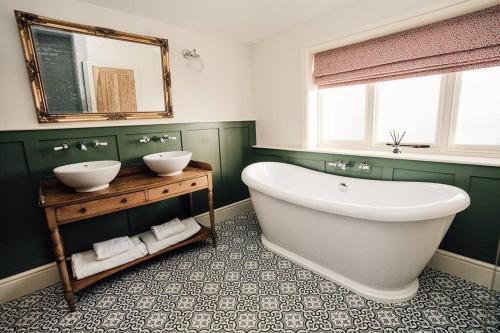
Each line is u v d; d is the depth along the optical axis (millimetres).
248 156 3016
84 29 1716
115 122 1935
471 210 1562
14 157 1552
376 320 1330
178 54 2256
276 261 1922
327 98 2518
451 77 1703
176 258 2000
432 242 1313
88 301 1556
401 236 1274
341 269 1607
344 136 2453
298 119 2590
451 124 1759
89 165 1783
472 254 1586
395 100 2051
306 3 1898
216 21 2154
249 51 2891
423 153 1916
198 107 2463
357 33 1980
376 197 1924
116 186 1647
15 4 1472
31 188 1624
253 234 2395
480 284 1560
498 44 1450
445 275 1667
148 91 2080
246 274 1771
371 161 2014
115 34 1853
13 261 1609
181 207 2430
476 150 1688
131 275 1798
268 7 1934
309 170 2387
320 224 1567
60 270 1403
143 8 1848
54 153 1688
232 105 2779
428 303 1426
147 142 2125
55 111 1658
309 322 1336
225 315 1408
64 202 1351
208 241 2264
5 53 1469
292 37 2457
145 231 2209
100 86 1830
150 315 1432
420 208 1220
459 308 1382
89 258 1657
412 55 1782
